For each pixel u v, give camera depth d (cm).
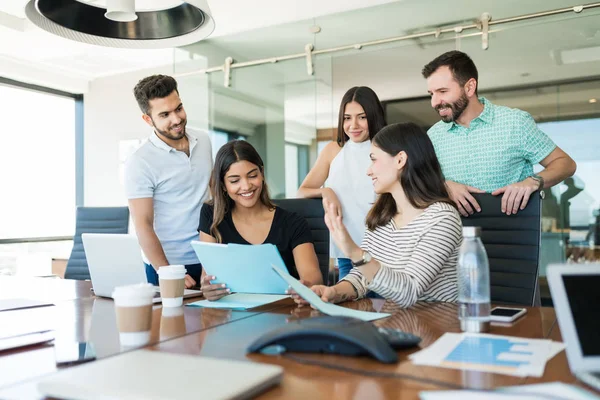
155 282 248
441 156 236
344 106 267
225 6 356
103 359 89
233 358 95
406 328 116
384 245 167
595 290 78
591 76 302
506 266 171
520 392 67
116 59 484
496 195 177
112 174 543
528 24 315
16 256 462
